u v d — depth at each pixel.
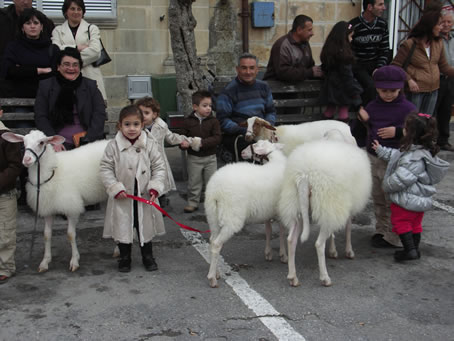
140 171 4.45
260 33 10.76
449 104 8.55
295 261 4.88
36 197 4.46
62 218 6.12
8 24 6.92
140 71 10.16
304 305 3.95
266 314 3.80
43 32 6.47
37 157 4.32
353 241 5.43
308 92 8.16
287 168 4.21
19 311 3.85
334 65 7.38
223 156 7.40
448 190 7.18
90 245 5.30
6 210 4.34
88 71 6.91
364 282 4.39
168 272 4.61
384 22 7.86
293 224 4.23
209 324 3.65
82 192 4.62
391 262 4.84
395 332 3.55
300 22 7.56
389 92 4.96
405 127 4.67
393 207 4.81
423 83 7.61
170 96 9.67
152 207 4.55
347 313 3.82
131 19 9.89
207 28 10.25
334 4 10.99
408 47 7.46
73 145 5.86
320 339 3.46
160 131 5.82
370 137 5.19
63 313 3.82
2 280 4.38
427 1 11.14
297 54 7.67
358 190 4.30
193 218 6.13
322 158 4.04
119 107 10.12
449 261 4.86
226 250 5.16
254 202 4.25
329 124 6.20
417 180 4.67
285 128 6.27
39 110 5.76
